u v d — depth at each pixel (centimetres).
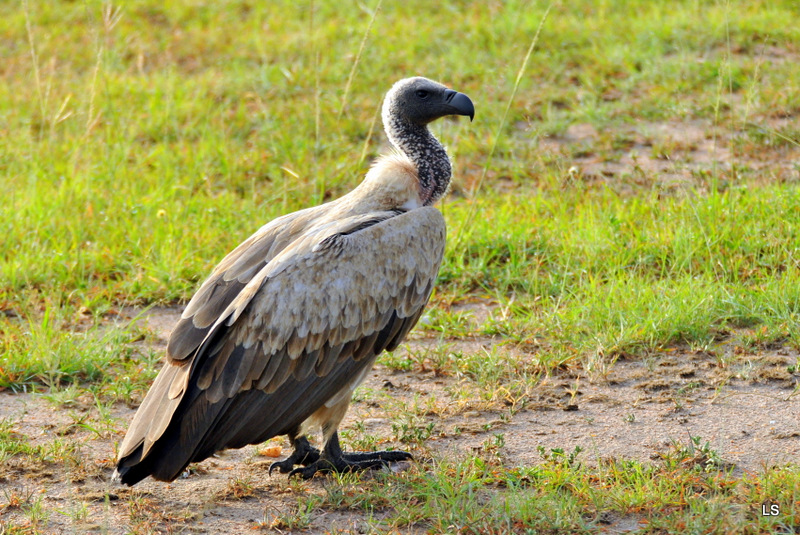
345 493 787
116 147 1673
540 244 1316
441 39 2239
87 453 872
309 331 778
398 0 2552
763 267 1204
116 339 1093
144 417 736
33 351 1050
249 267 821
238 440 765
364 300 803
